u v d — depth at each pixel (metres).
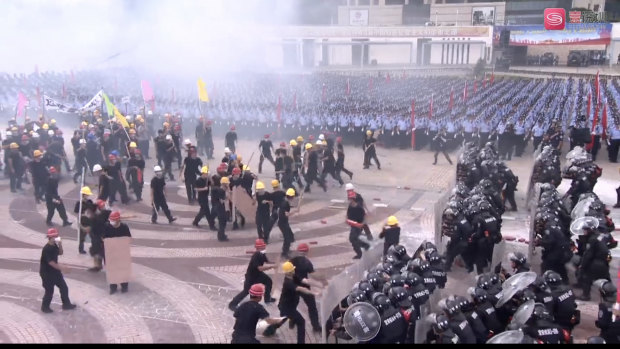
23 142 20.52
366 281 8.94
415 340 8.33
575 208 12.84
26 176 20.55
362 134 26.80
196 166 18.03
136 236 15.39
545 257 11.91
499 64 60.31
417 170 22.72
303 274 10.17
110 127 22.86
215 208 15.09
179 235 15.50
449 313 7.84
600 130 23.88
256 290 8.72
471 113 27.59
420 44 62.16
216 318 10.96
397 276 8.80
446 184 20.55
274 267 11.09
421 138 26.22
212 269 13.29
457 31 60.22
